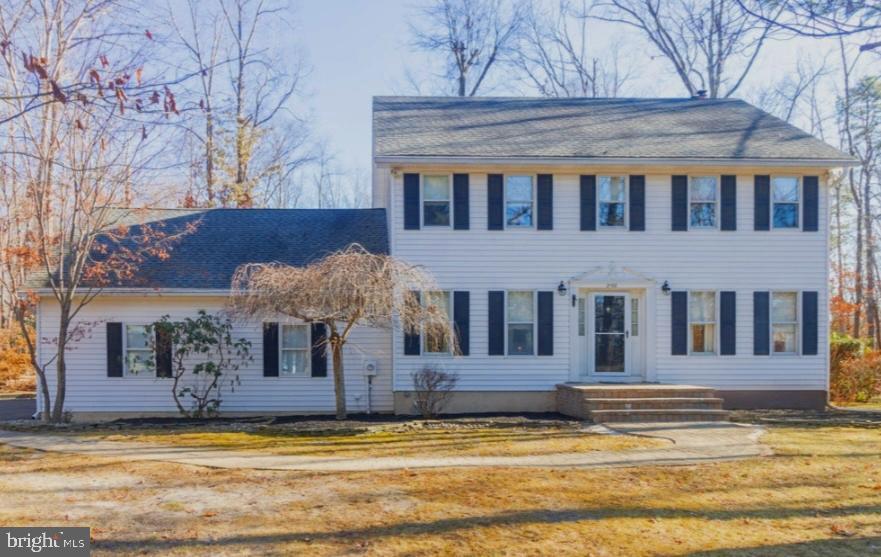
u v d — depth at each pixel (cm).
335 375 1303
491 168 1448
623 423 1248
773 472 819
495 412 1437
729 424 1223
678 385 1420
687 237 1471
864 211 2745
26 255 1366
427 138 1516
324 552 540
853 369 1725
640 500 694
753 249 1477
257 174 2856
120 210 1570
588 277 1462
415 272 1228
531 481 777
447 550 545
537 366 1457
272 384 1454
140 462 903
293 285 1147
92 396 1423
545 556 532
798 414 1382
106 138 1238
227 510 660
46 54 927
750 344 1470
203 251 1547
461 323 1446
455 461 903
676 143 1514
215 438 1104
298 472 836
